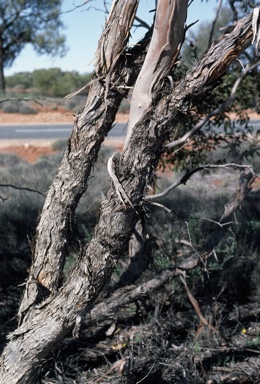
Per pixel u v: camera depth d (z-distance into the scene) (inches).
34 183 440.1
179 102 105.0
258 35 99.0
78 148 118.0
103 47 109.8
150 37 113.3
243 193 197.3
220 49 103.1
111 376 171.0
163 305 214.7
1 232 284.8
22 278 247.1
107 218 110.4
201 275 210.4
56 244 124.8
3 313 210.2
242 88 240.7
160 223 289.0
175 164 258.8
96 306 170.6
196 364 183.3
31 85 2301.9
